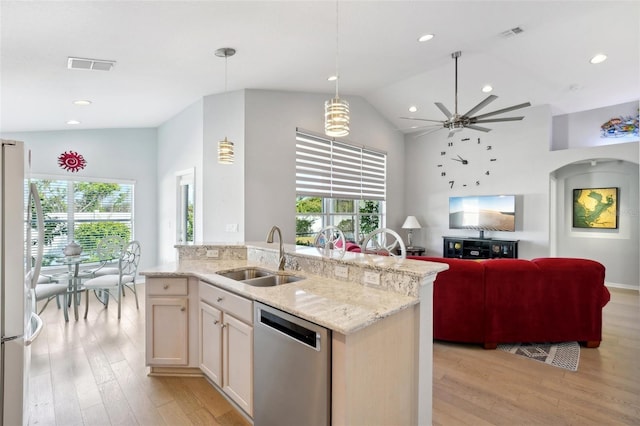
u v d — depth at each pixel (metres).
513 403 2.27
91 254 5.28
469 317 3.17
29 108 3.87
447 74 5.02
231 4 2.33
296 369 1.65
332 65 3.89
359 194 6.13
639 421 2.07
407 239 7.37
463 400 2.30
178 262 3.07
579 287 3.15
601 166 5.89
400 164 7.30
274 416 1.80
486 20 3.30
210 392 2.38
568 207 6.24
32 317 1.94
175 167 5.22
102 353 2.98
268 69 3.73
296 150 4.88
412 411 1.85
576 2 3.13
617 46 3.96
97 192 5.35
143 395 2.33
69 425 2.01
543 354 3.04
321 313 1.58
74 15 2.18
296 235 5.03
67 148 5.08
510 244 5.96
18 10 2.05
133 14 2.28
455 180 6.80
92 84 3.40
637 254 5.61
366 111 6.18
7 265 1.56
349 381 1.48
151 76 3.44
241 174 4.32
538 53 4.26
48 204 4.94
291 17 2.63
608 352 3.08
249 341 1.99
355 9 2.65
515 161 6.07
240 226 4.30
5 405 1.56
